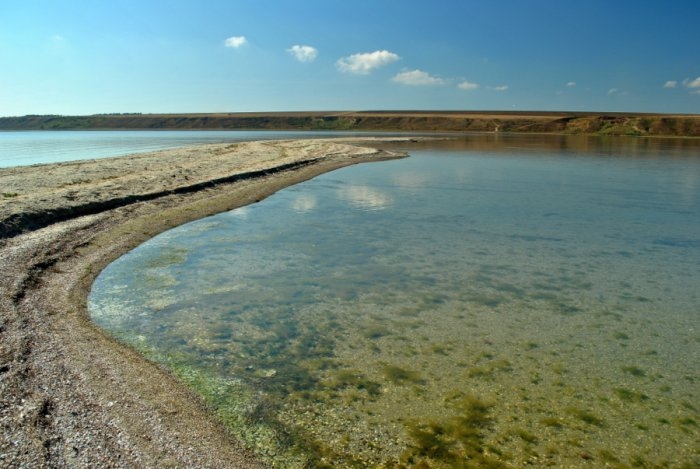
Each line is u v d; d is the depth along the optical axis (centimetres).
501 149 6384
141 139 8825
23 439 621
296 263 1488
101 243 1588
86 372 815
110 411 710
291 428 727
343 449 684
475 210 2317
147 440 653
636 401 809
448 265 1496
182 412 739
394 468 648
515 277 1398
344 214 2194
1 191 2084
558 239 1808
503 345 996
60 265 1354
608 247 1708
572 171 3925
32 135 12088
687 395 828
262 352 954
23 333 924
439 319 1114
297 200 2516
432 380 864
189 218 2022
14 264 1273
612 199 2634
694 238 1828
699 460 673
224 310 1141
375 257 1561
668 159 5009
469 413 771
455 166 4238
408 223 2033
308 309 1158
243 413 759
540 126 12362
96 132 15200
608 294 1276
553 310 1170
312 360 927
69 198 1959
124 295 1209
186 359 917
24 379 766
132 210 1986
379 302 1207
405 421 748
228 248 1628
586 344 1004
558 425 744
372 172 3731
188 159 3644
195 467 614
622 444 703
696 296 1266
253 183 2831
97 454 612
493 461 664
